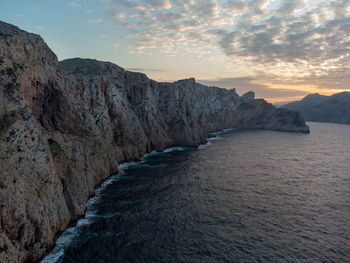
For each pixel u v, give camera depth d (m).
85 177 54.16
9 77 37.50
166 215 47.28
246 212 49.53
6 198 27.73
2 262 24.89
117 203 52.41
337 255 35.62
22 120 35.47
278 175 77.50
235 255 35.22
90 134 65.81
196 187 64.12
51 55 55.09
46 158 38.50
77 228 41.56
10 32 41.34
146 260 33.53
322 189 64.56
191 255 34.91
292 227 43.78
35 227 32.25
